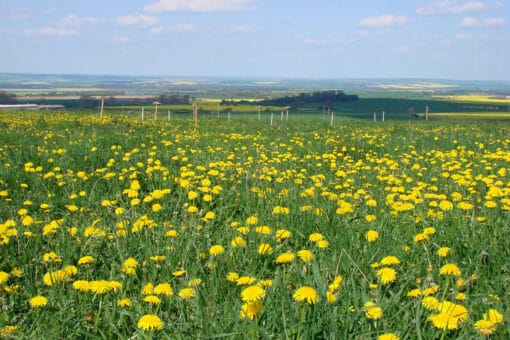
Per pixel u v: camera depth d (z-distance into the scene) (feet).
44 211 23.18
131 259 15.20
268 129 73.41
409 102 303.27
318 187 28.07
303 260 15.10
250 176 30.04
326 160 39.63
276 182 29.30
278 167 36.88
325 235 18.66
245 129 75.51
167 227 19.88
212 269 14.94
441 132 69.87
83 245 17.58
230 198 25.20
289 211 21.20
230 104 268.62
